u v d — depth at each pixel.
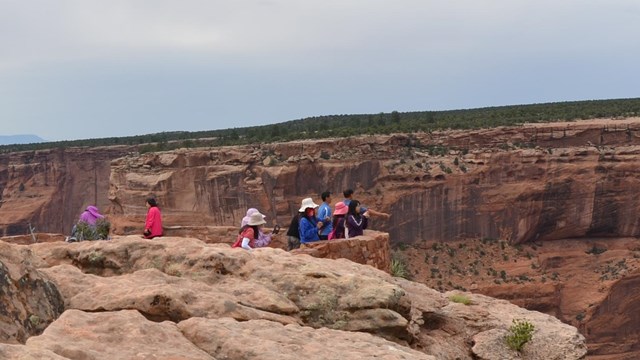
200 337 7.92
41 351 6.15
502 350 12.52
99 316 7.65
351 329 10.45
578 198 93.31
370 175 90.00
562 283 89.38
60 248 11.59
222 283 10.74
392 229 88.88
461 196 90.44
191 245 11.45
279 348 7.86
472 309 13.80
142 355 7.03
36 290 8.66
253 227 15.29
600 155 93.31
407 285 14.49
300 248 16.22
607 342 88.19
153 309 9.11
